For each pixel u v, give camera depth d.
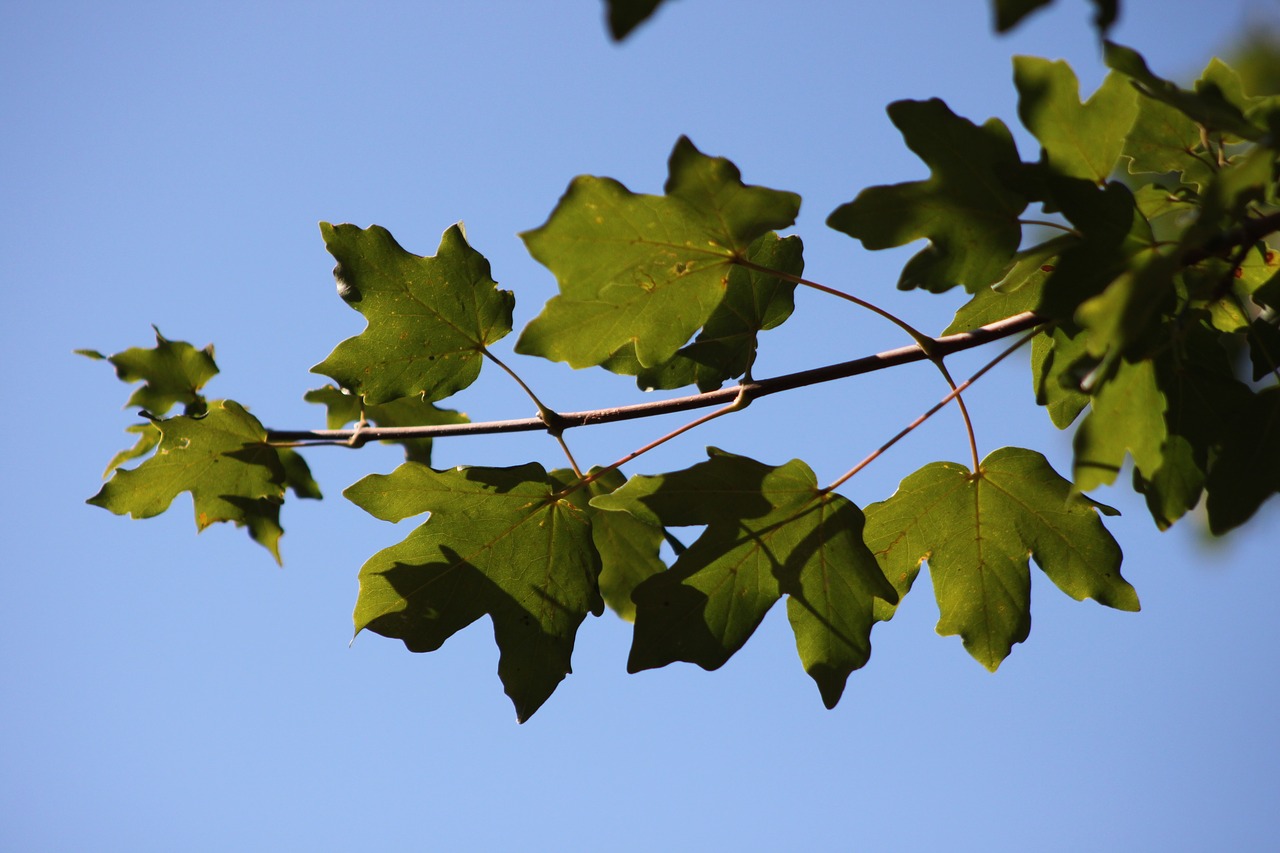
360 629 1.00
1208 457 0.95
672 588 1.00
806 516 1.00
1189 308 0.95
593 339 0.97
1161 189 0.97
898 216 0.95
